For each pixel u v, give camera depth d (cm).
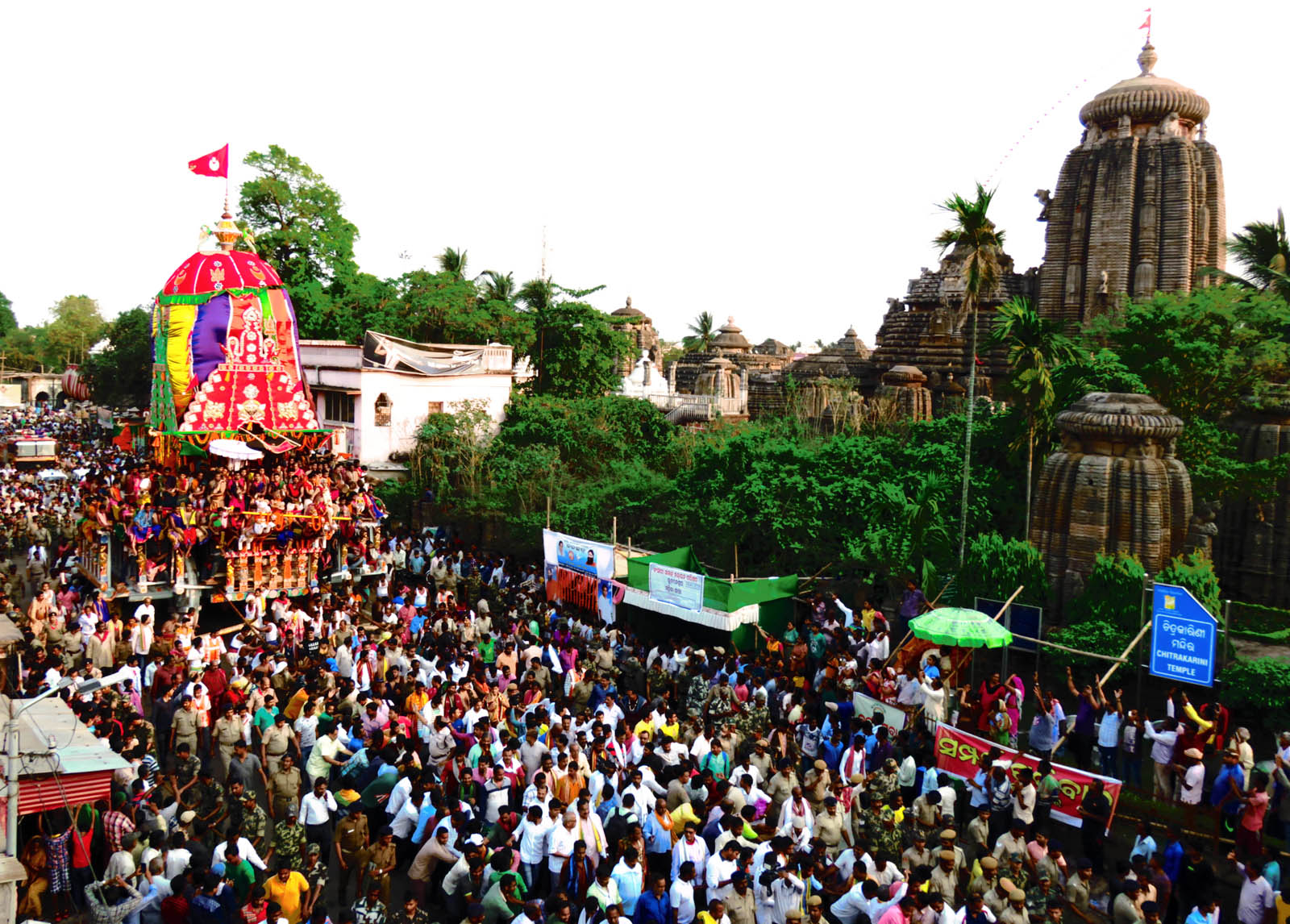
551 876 1260
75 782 1221
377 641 2134
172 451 2930
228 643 2508
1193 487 2353
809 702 1958
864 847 1334
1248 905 1218
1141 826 1390
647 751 1502
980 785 1555
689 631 2467
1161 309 2561
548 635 2372
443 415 3906
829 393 3731
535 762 1534
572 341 4781
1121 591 1958
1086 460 2122
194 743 1716
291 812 1473
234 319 2892
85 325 12988
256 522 2584
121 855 1172
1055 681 2034
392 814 1397
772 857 1184
